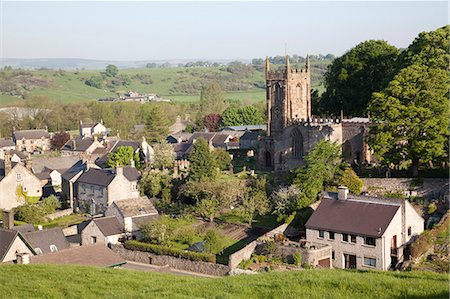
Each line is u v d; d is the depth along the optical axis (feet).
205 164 352.69
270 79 412.98
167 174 396.57
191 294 159.12
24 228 301.84
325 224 261.24
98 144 602.03
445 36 339.16
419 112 282.15
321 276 162.09
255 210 316.81
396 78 294.05
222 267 257.75
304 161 356.59
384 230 243.40
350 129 351.25
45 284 179.11
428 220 266.77
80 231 335.26
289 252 256.93
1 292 172.86
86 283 180.34
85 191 395.14
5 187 417.90
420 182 289.74
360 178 309.42
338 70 412.16
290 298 147.54
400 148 294.46
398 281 152.46
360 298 144.77
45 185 464.24
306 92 415.44
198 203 328.70
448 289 144.15
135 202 330.95
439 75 290.97
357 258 250.37
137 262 287.89
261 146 416.46
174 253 278.26
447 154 288.92
